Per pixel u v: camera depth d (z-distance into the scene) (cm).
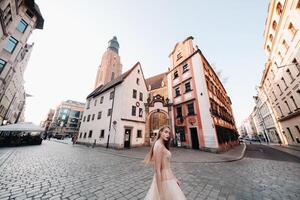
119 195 370
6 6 1262
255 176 569
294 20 1254
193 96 1711
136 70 2233
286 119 2059
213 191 413
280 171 646
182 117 1794
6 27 1434
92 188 416
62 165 711
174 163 827
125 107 1822
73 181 475
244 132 8656
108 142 1745
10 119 3494
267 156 1178
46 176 522
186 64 1956
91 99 2662
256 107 4612
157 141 222
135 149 1572
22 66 3128
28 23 1786
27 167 648
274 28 1745
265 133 4112
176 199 183
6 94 2527
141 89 2223
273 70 2112
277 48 1769
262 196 379
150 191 206
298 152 1361
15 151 1182
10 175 519
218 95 2145
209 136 1423
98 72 5734
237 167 741
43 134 4097
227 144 1711
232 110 3638
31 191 384
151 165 750
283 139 2594
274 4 1534
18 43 1662
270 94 2553
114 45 6575
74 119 6300
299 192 400
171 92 2145
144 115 2091
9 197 344
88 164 754
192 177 550
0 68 1505
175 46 2305
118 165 744
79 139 2489
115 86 2052
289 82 1686
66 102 6294
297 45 1312
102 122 2036
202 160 908
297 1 1150
